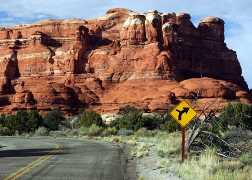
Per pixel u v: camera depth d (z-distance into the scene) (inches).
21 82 7076.8
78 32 7278.5
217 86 5669.3
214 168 565.9
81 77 6835.6
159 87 5969.5
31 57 7411.4
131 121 2775.6
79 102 6314.0
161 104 5349.4
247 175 497.0
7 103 6840.6
